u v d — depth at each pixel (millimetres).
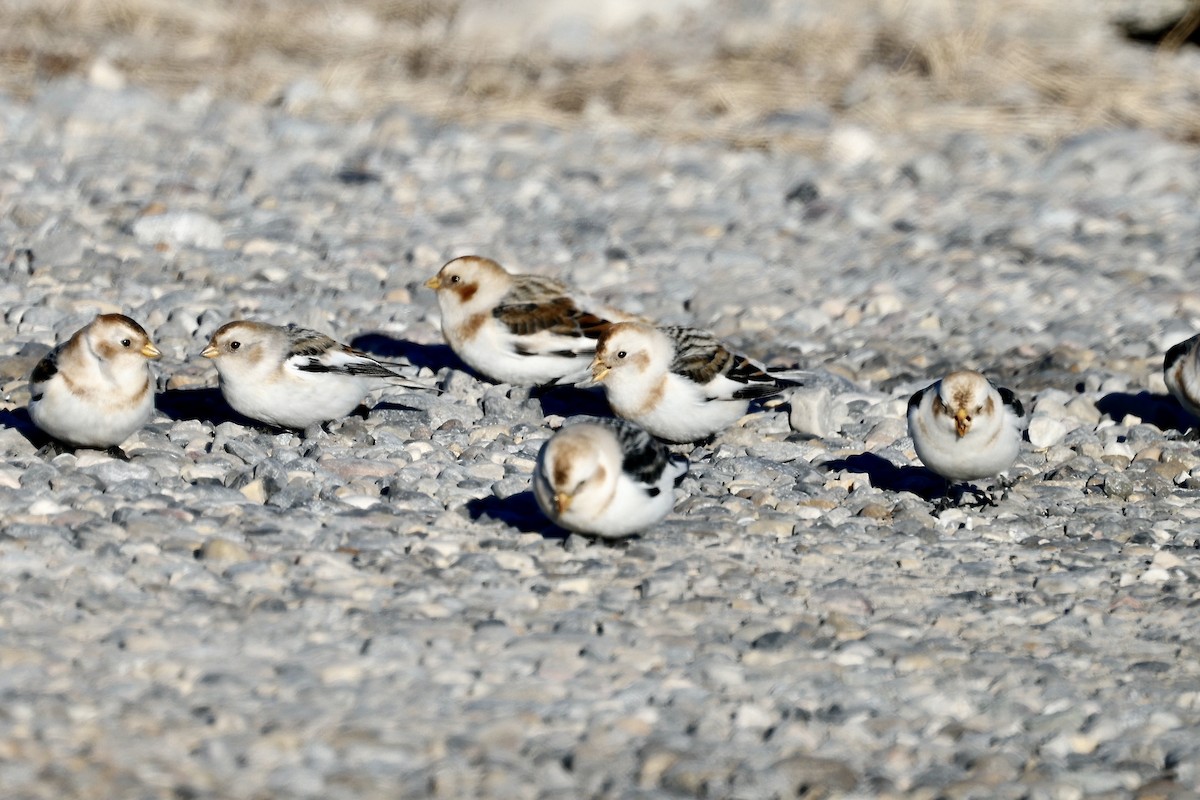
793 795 7625
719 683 8719
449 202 21859
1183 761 8094
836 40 32406
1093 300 18672
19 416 12898
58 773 7281
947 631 9672
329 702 8133
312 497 11250
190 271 17625
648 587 9914
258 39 31609
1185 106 28953
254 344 12383
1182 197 23500
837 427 14102
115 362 11352
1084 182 24500
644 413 12805
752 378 12977
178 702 8055
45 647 8523
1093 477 12758
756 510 11703
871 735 8273
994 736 8375
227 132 25062
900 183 24172
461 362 15531
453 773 7500
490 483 11914
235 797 7215
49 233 18750
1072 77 30141
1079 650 9453
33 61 28531
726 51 32250
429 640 8945
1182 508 12211
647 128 27031
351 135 25406
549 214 21500
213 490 11117
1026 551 11188
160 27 32312
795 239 20875
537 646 8953
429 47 31469
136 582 9469
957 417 11117
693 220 21422
